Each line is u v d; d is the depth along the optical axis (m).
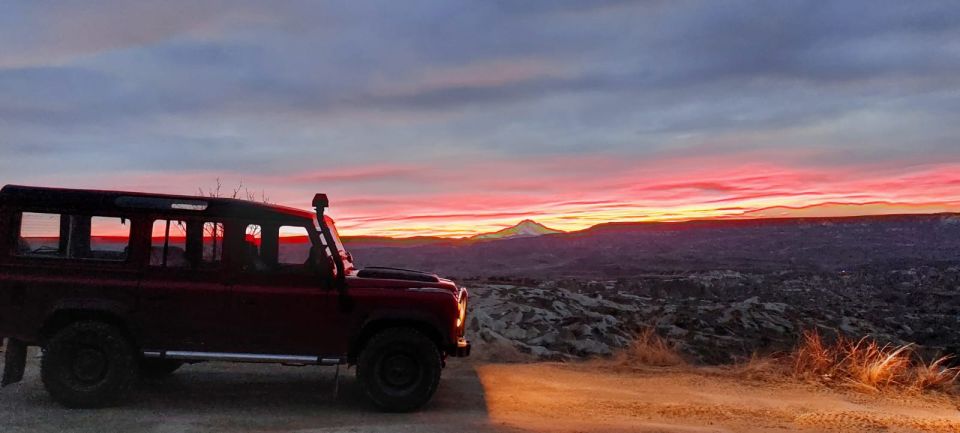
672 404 8.64
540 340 13.48
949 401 9.64
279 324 7.73
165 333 7.61
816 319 18.78
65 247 7.62
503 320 15.02
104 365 7.48
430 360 7.73
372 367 7.67
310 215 7.96
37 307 7.46
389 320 7.85
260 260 7.81
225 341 7.67
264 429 6.88
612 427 7.26
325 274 7.80
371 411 7.77
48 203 7.59
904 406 9.13
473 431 6.86
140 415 7.29
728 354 13.12
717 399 9.05
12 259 7.51
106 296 7.56
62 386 7.38
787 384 10.27
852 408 8.77
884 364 10.66
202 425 6.97
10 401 7.76
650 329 14.35
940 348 15.63
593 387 9.60
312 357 7.74
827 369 11.08
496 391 9.10
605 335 14.31
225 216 7.79
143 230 7.69
